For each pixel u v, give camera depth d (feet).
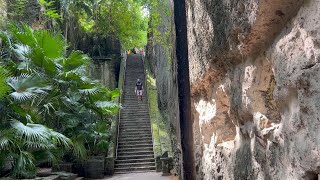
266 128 5.94
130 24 66.85
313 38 4.13
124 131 48.65
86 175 36.65
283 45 5.03
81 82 34.94
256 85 6.31
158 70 57.21
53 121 32.91
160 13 40.11
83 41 65.36
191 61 12.00
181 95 6.61
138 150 43.98
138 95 59.62
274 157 5.42
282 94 5.03
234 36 6.75
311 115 4.15
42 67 30.96
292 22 4.82
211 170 10.09
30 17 43.68
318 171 4.05
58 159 30.83
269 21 5.29
